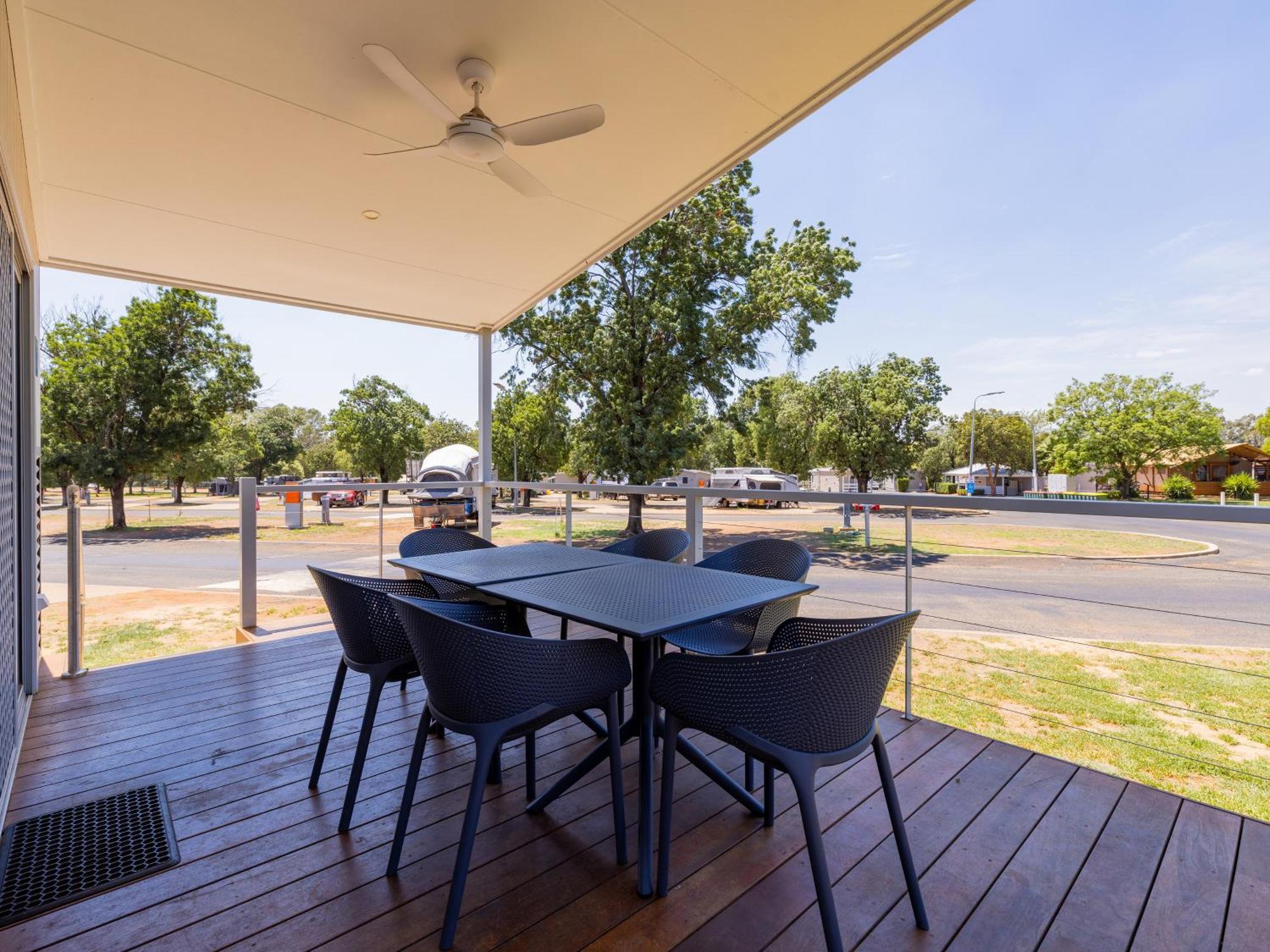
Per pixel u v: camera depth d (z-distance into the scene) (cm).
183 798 188
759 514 1542
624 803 170
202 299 1506
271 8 197
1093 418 2967
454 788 195
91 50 210
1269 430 3020
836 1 201
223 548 1175
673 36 217
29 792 192
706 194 1106
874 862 158
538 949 129
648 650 194
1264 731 296
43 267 389
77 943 132
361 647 179
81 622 297
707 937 132
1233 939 131
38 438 276
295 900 145
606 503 2130
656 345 1110
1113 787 193
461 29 212
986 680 373
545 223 346
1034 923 136
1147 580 634
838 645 123
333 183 299
